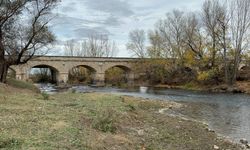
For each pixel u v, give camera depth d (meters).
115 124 15.95
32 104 20.42
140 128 17.06
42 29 40.69
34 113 16.48
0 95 24.34
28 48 40.81
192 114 28.11
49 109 18.48
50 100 25.09
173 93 53.78
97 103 24.80
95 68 85.75
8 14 38.03
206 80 63.09
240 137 18.20
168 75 77.06
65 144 10.94
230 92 54.38
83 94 37.34
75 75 100.38
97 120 15.30
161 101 37.41
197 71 66.38
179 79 73.06
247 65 61.75
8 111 16.56
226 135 18.69
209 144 15.34
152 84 81.06
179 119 23.42
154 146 13.45
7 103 19.89
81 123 14.91
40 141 10.98
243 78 60.19
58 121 14.73
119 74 98.81
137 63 89.31
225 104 36.66
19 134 11.73
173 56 76.56
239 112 29.73
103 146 11.73
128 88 69.62
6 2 37.62
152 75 82.56
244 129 20.84
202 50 64.94
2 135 11.30
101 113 17.92
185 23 88.81
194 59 66.94
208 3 62.31
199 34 65.94
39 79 93.50
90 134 13.02
